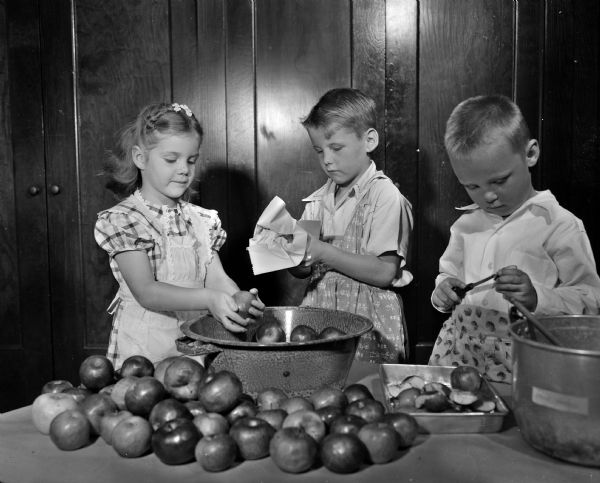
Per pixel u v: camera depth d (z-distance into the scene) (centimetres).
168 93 232
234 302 126
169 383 103
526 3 221
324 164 183
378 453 87
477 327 156
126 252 156
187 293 138
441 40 224
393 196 180
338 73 226
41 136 237
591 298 138
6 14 233
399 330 181
